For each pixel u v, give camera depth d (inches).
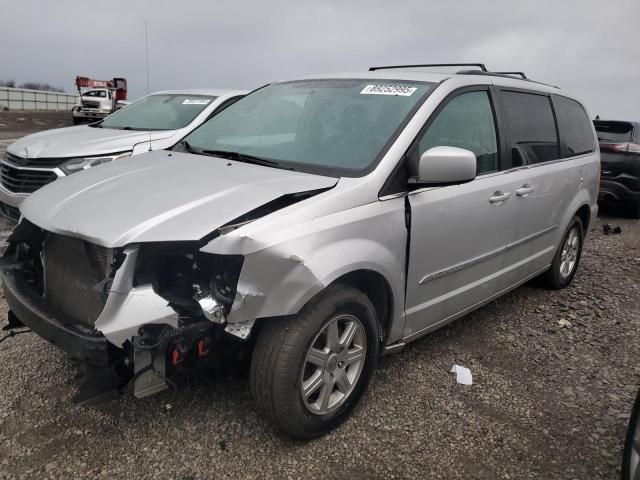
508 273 164.6
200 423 114.8
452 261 137.6
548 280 201.2
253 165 127.6
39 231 122.2
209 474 101.2
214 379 129.9
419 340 159.3
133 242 96.3
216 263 99.8
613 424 122.1
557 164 183.2
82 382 96.1
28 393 122.0
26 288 117.3
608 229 327.0
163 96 309.9
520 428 119.5
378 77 147.5
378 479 102.2
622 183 361.7
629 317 184.9
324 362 109.9
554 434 117.9
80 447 106.4
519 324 174.7
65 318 104.8
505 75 171.5
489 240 149.6
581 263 250.8
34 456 103.7
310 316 104.2
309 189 110.0
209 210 102.0
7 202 237.1
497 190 148.5
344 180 116.2
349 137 129.1
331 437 113.5
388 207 117.9
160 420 115.3
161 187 113.8
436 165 116.9
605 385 139.3
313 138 133.6
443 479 103.1
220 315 97.3
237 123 155.4
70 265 109.7
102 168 136.4
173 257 101.2
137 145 220.8
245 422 115.7
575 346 160.9
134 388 94.7
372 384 133.6
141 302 94.5
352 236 110.0
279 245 98.7
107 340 94.4
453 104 138.1
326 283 103.0
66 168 228.4
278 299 99.0
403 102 133.1
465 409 125.3
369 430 116.2
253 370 104.7
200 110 281.6
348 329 113.8
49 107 1931.6
